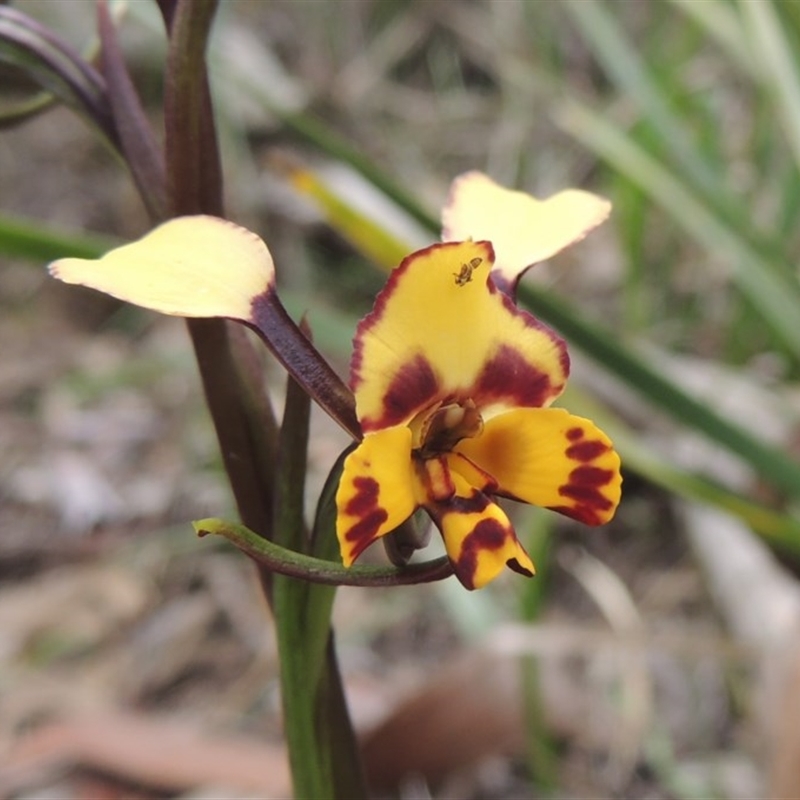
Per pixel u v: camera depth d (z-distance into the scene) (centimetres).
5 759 27
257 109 53
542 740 23
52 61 16
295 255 49
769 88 28
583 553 32
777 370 36
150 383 44
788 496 28
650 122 32
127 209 56
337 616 32
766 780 22
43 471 39
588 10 33
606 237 49
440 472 15
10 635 33
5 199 57
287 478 15
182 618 33
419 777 24
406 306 14
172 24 16
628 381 25
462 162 55
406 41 60
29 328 50
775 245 29
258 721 29
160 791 25
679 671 29
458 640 31
